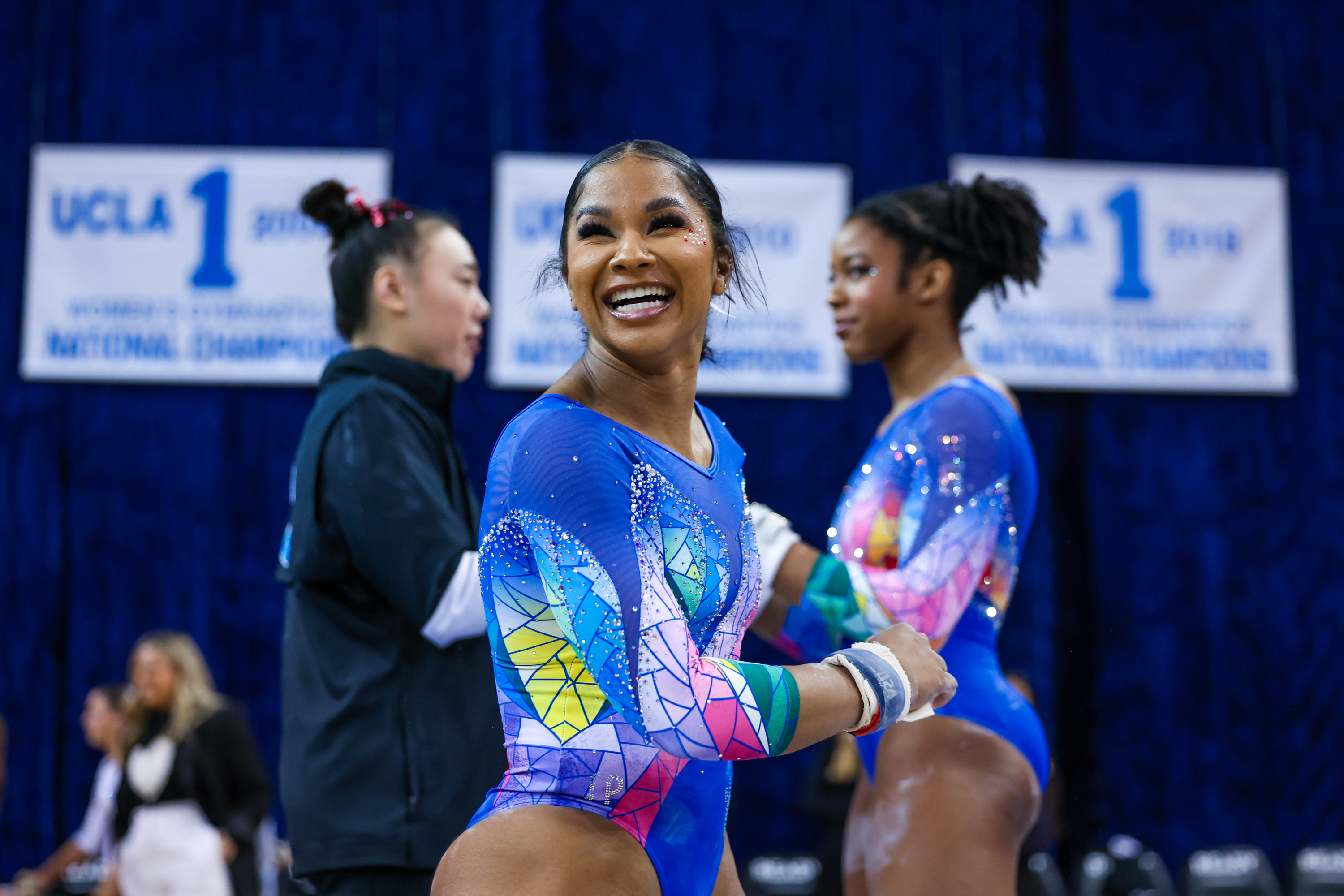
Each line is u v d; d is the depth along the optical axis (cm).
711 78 1181
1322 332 1194
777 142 1180
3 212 1134
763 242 1111
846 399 1161
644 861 259
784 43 1189
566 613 245
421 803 359
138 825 870
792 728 246
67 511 1128
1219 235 1146
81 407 1132
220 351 1099
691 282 260
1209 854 962
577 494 246
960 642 379
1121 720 1149
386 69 1164
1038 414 1174
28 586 1120
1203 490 1175
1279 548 1175
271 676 1129
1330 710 1161
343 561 373
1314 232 1202
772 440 1157
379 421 376
